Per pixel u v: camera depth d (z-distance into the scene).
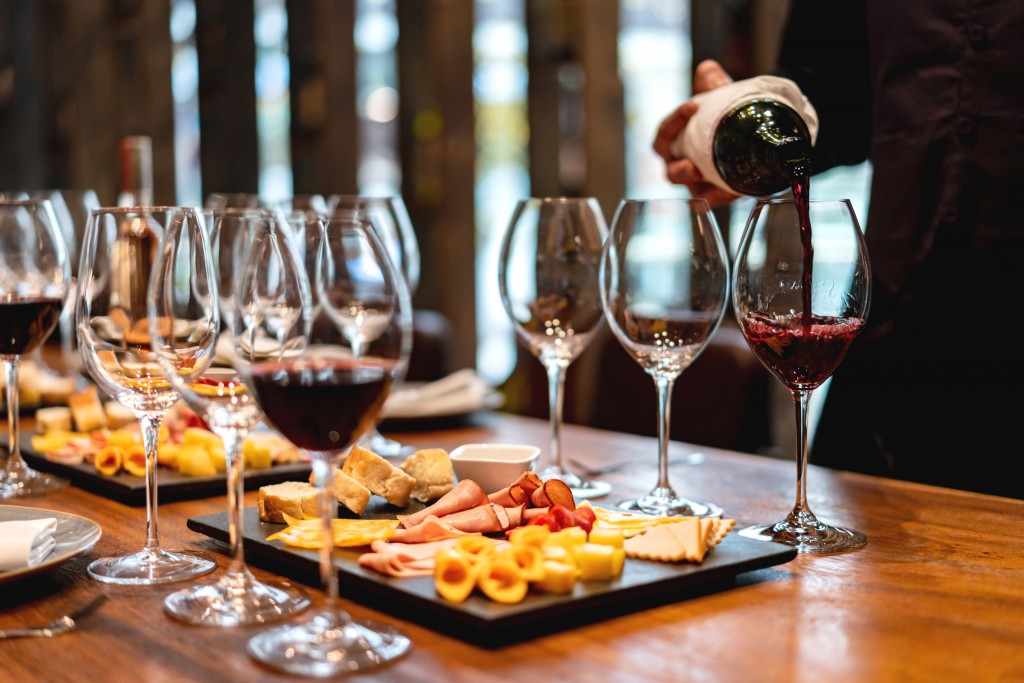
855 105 1.84
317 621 0.84
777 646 0.81
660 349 1.22
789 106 1.37
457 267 3.87
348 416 0.80
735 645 0.81
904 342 1.75
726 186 1.43
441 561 0.85
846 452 1.85
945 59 1.65
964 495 1.32
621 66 3.50
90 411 1.67
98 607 0.92
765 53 3.06
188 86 5.47
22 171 6.19
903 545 1.09
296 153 4.71
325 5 4.27
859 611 0.89
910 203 1.71
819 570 1.00
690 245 1.21
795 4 1.85
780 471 1.48
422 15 4.09
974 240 1.65
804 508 1.16
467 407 1.83
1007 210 1.61
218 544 1.13
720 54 3.21
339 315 0.80
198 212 0.93
